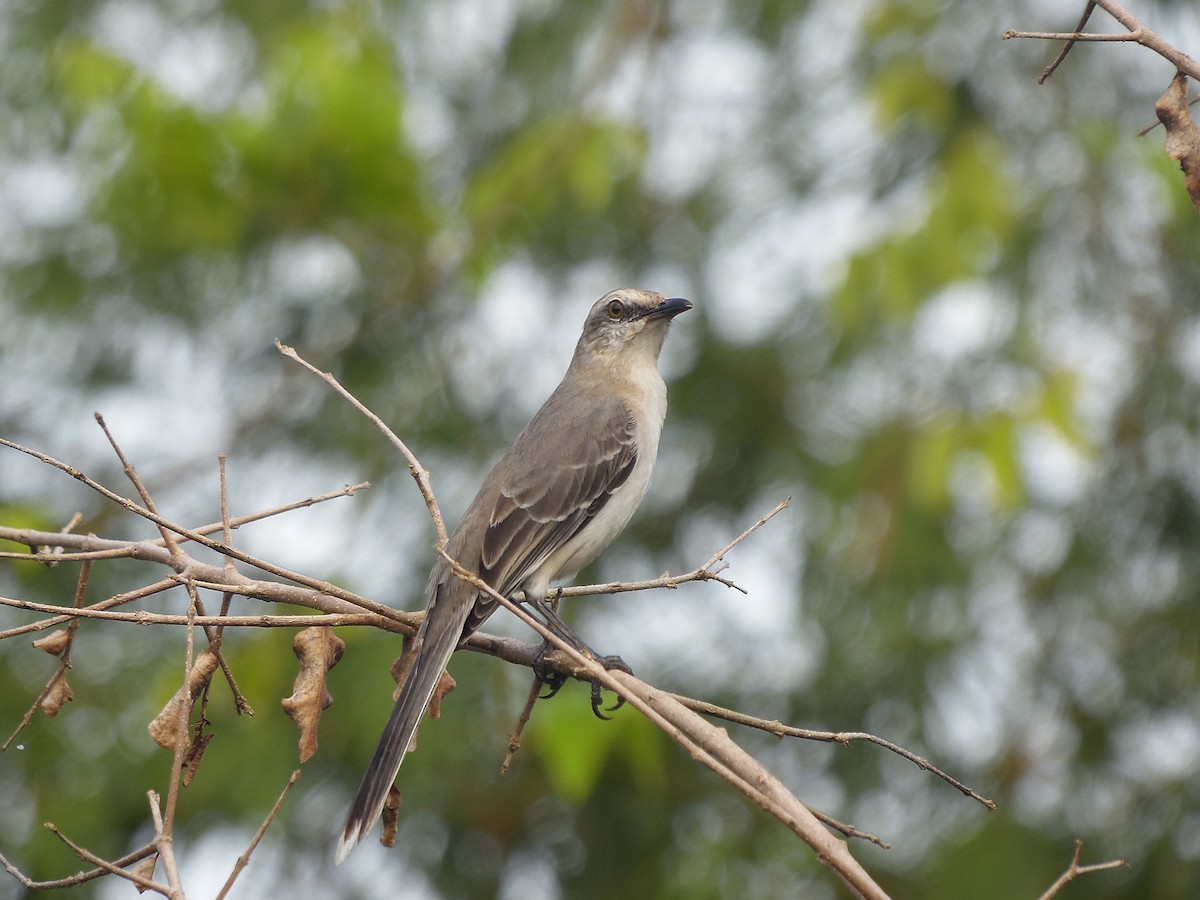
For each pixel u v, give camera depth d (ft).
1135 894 40.70
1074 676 44.57
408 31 46.52
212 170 40.01
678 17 48.55
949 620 43.55
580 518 31.48
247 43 46.32
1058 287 44.27
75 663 40.55
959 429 40.27
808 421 45.98
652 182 47.57
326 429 43.98
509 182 43.60
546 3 47.93
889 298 40.42
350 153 39.93
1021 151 44.93
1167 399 44.04
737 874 41.50
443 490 43.01
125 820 39.58
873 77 44.73
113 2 46.24
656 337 34.55
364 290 43.70
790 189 46.68
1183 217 42.11
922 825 42.88
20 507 38.70
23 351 43.75
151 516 21.21
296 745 38.45
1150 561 44.42
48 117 43.75
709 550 44.86
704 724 20.98
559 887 43.62
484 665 38.81
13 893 38.06
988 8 44.37
